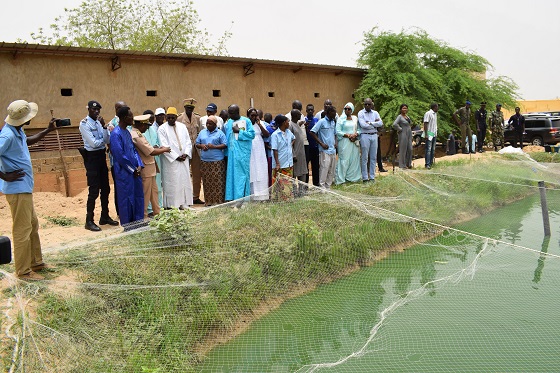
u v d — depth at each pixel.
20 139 5.18
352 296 6.48
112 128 8.12
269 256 6.62
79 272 5.58
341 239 7.51
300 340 5.38
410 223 8.74
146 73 12.97
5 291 5.10
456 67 20.97
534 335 5.25
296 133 9.44
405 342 5.17
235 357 5.05
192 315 5.35
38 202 9.78
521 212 11.27
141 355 4.43
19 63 10.85
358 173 10.98
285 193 8.06
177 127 8.52
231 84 14.91
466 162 14.27
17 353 3.84
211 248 6.35
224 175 8.67
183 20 25.52
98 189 7.82
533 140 23.92
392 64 18.67
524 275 7.07
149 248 6.00
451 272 7.24
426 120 13.67
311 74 17.64
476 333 5.30
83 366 4.11
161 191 8.85
